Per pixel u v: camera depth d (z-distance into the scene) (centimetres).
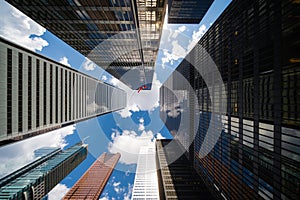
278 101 2825
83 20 6091
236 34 4209
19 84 4750
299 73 2431
